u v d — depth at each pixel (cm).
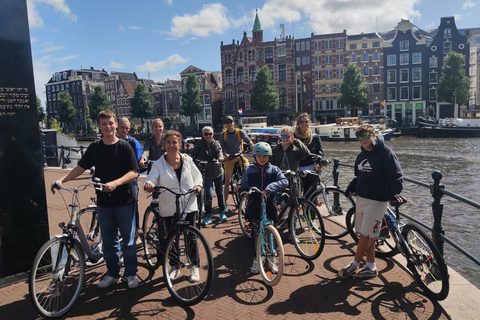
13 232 369
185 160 372
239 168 642
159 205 371
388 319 298
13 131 365
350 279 372
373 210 351
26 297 344
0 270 364
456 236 791
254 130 3138
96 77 7775
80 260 331
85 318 308
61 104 6794
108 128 343
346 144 3253
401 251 366
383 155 342
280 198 479
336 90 5025
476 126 3584
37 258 300
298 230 446
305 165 537
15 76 363
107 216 354
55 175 1223
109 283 363
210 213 584
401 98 4853
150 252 417
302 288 355
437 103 4744
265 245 370
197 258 341
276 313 311
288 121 5203
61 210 718
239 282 372
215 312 315
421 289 347
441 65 4700
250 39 5338
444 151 2480
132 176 343
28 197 377
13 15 360
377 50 4859
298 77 5166
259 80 4819
